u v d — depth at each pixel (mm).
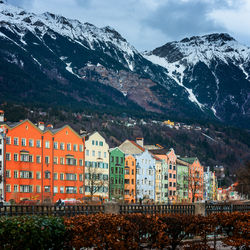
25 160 133875
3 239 31781
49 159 140750
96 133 157625
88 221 36594
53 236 33688
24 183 132875
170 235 47562
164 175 190625
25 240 31766
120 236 38250
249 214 45594
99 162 157000
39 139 138625
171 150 199000
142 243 44281
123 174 167250
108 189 159375
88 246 36500
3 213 41156
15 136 132625
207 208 56281
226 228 45969
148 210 50156
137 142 198000
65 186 144375
